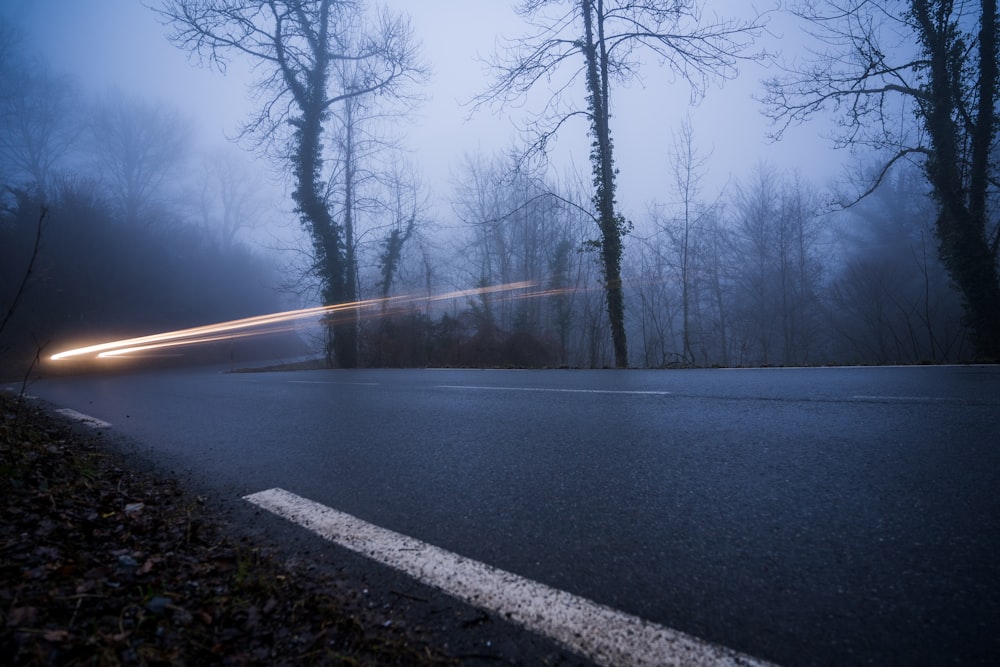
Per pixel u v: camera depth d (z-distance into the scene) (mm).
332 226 21094
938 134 14367
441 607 1952
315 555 2486
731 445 3826
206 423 6562
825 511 2557
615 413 5375
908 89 14578
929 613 1690
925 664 1462
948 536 2195
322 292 21500
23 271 28219
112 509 3186
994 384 5594
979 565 1950
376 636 1764
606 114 15750
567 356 28500
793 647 1581
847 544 2207
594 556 2287
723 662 1540
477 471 3662
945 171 14336
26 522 2717
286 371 17781
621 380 8383
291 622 1885
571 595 1980
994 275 14008
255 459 4508
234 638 1777
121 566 2309
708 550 2258
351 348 21250
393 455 4281
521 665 1590
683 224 28000
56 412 8469
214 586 2168
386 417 6113
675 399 5984
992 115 13898
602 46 15836
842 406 4906
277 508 3191
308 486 3621
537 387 8086
